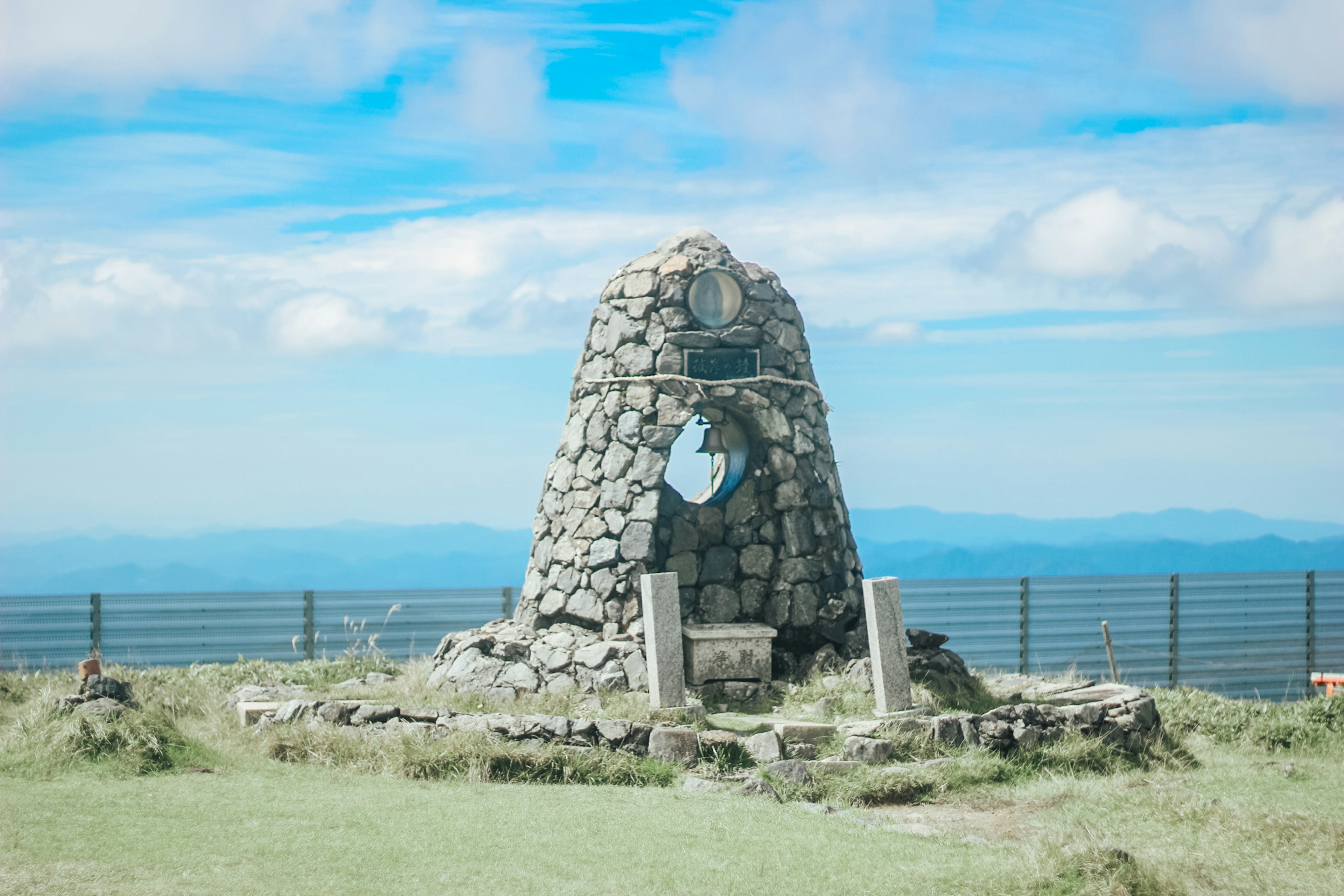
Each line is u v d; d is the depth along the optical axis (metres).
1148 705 13.49
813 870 7.66
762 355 16.53
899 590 13.58
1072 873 7.16
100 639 19.25
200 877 7.05
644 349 16.25
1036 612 23.08
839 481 17.39
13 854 7.34
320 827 8.31
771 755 11.66
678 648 12.94
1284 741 14.36
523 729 11.35
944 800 10.85
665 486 16.33
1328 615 24.83
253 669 17.88
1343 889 7.09
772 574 16.27
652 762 11.13
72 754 10.19
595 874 7.44
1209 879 7.22
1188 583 24.00
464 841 8.05
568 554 15.93
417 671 16.09
